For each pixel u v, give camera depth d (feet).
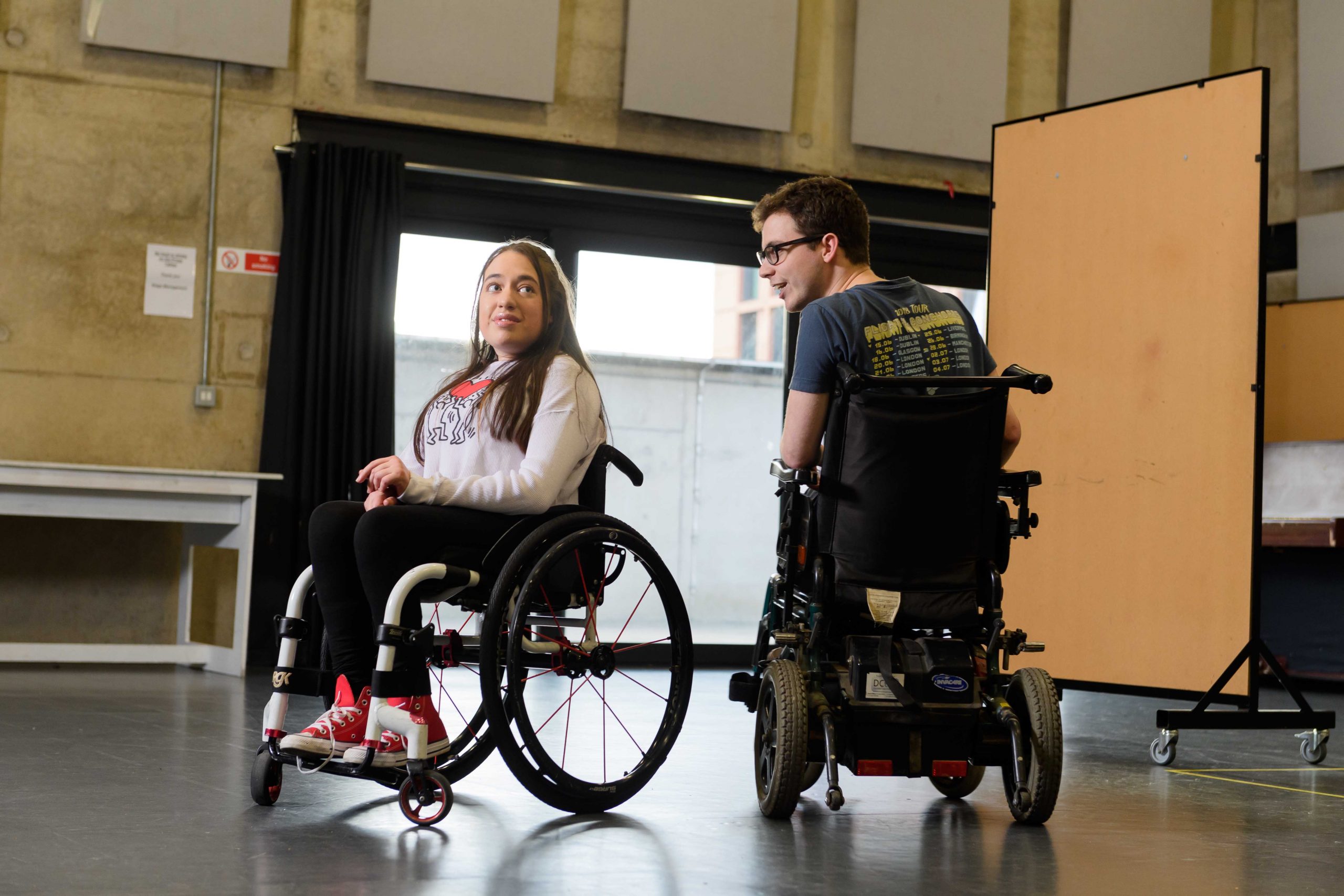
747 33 17.62
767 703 6.60
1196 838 6.33
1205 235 10.63
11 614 15.01
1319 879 5.41
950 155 18.63
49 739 8.46
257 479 13.55
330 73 16.10
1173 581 10.62
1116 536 11.00
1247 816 7.10
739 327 18.08
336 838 5.47
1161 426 10.80
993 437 6.51
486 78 16.48
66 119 15.12
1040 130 11.76
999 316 11.93
